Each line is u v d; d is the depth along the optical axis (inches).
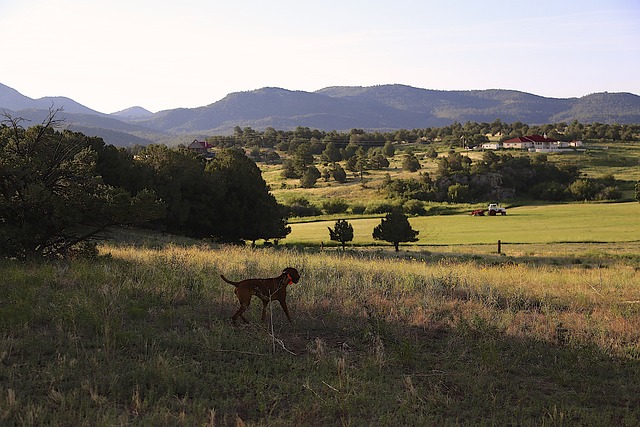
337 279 583.2
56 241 733.9
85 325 358.9
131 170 1882.4
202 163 2364.7
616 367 352.8
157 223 1942.7
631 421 268.5
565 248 2058.3
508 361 355.6
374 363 330.0
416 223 3284.9
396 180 5152.6
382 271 710.5
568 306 538.3
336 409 264.1
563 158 6884.8
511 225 3038.9
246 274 584.4
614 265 1332.4
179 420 234.2
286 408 266.1
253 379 295.6
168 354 316.2
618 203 4335.6
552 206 4306.1
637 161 6668.3
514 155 7106.3
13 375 269.0
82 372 282.7
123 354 318.0
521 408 283.3
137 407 249.0
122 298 432.8
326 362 325.4
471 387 307.4
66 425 223.9
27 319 362.3
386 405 273.4
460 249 2047.2
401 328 414.0
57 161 744.3
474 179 4963.1
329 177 6373.0
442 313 476.1
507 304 518.0
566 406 286.0
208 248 1119.6
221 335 362.3
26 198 660.1
